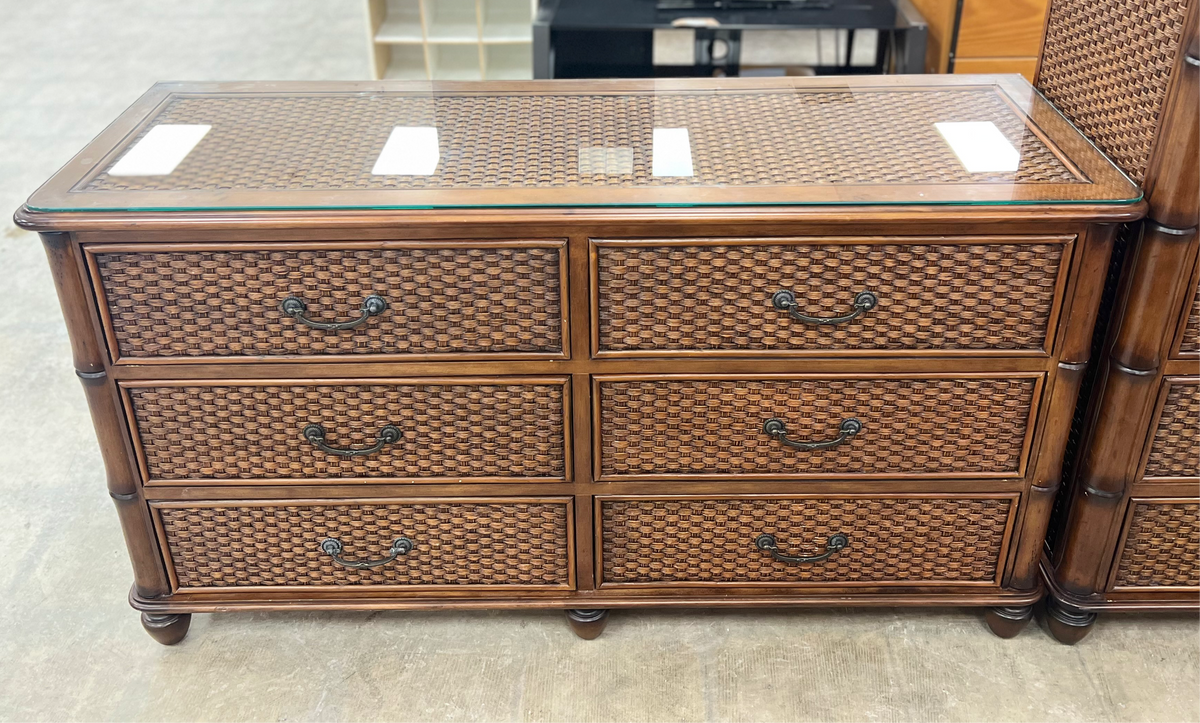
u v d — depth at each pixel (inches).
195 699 72.8
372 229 60.4
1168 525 71.5
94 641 77.5
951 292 62.8
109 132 70.6
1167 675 73.6
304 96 76.7
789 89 77.0
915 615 79.0
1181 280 61.6
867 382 66.3
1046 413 67.0
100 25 212.2
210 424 67.9
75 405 103.3
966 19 125.3
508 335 64.6
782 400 67.0
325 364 65.5
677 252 61.5
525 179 63.6
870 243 60.8
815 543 73.2
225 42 201.5
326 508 71.4
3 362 108.9
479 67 163.5
